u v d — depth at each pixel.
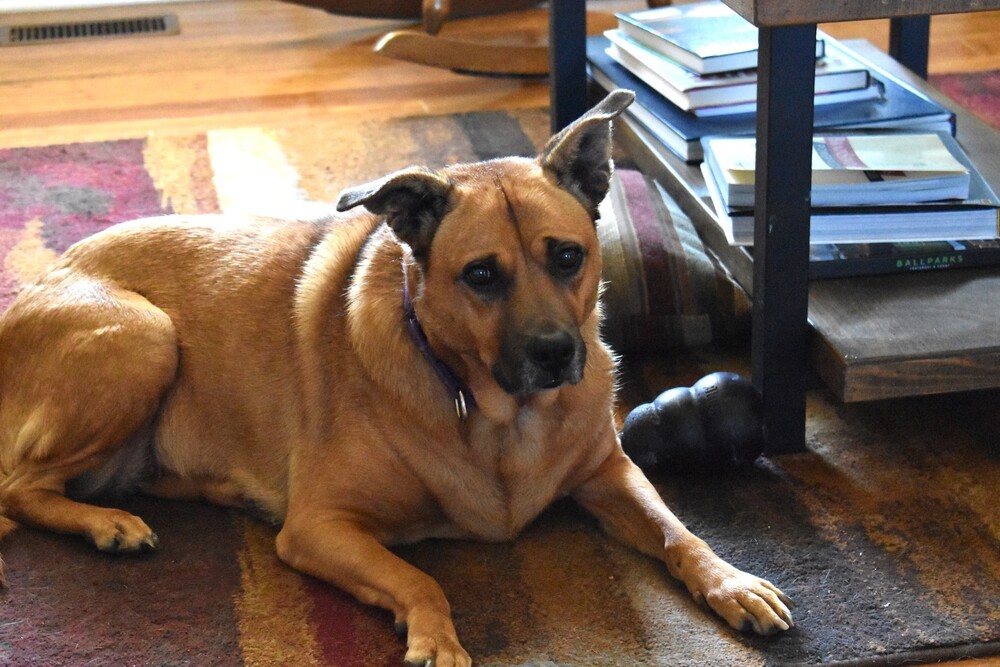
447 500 1.94
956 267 2.31
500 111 3.89
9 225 3.08
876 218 2.29
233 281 2.10
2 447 2.07
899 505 2.07
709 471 2.20
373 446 1.90
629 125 3.21
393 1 4.53
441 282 1.80
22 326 2.07
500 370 1.77
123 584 1.90
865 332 2.09
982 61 4.12
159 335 2.05
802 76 1.98
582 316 1.85
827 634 1.75
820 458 2.23
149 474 2.17
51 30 4.88
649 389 2.50
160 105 4.00
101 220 3.11
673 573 1.88
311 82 4.23
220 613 1.83
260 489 2.07
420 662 1.65
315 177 3.37
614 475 2.04
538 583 1.91
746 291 2.52
